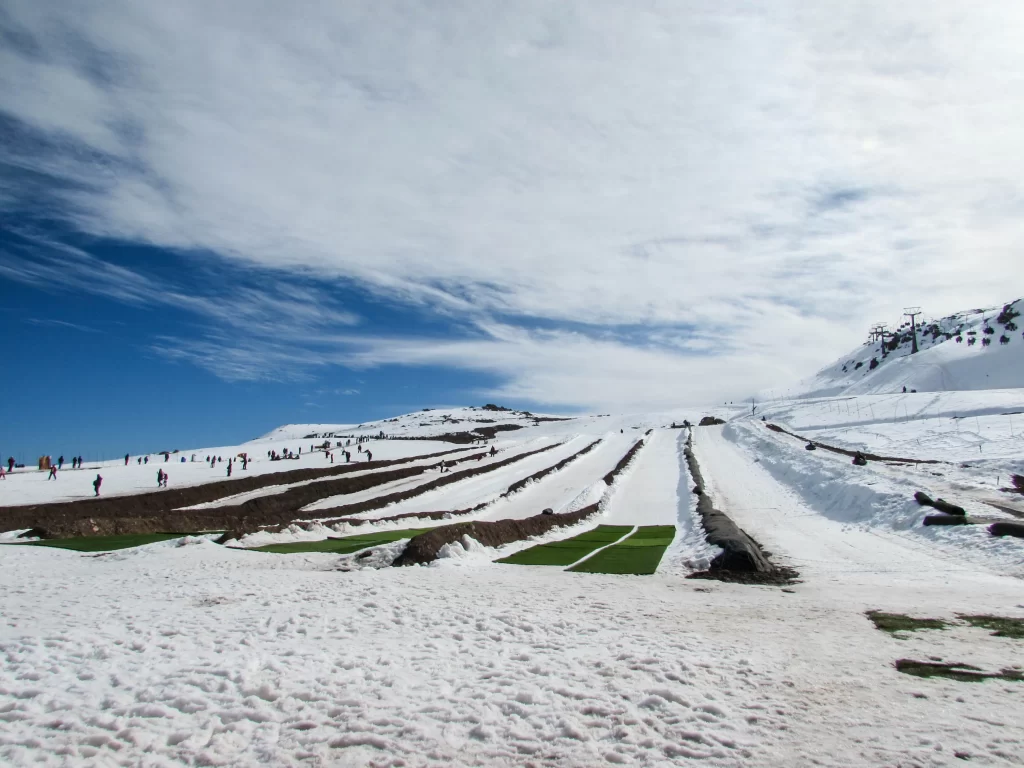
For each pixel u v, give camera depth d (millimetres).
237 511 33844
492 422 159750
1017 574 14477
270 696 5879
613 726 5355
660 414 129250
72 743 4820
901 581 14055
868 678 6750
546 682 6430
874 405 75500
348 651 7398
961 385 117000
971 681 6664
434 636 8273
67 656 7035
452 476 48219
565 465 54781
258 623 8727
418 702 5816
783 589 13000
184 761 4609
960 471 30281
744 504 30359
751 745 4980
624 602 11055
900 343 172125
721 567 15406
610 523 27312
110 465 53219
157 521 28281
